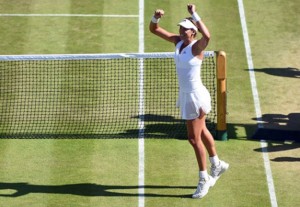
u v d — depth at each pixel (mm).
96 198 42562
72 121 49188
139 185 43594
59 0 60875
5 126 48656
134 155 46000
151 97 51250
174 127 48625
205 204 42156
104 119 49375
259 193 42969
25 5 60500
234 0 61000
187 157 45844
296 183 43750
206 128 43688
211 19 59125
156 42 56719
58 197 42625
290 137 47531
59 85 52219
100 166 45094
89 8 60188
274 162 45406
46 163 45312
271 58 55250
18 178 44062
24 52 55562
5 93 51469
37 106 50438
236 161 45469
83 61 54281
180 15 59219
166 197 42656
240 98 51250
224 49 56062
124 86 52094
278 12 60000
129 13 59594
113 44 56500
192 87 41344
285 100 51094
